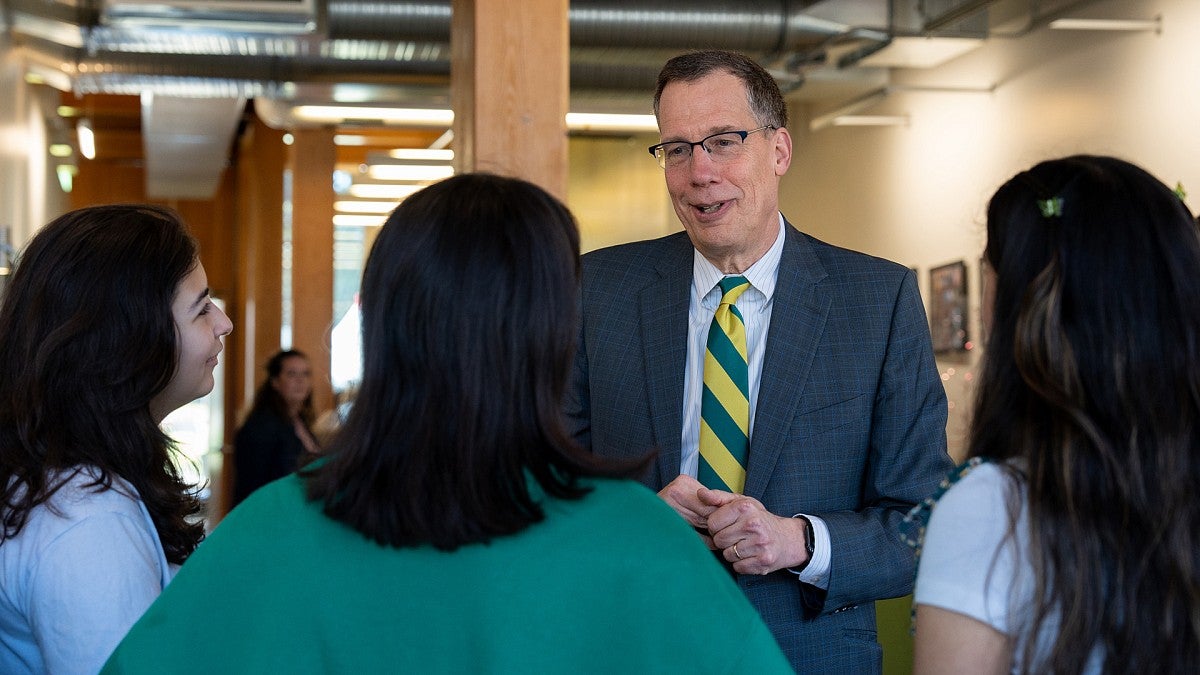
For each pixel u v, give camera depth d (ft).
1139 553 4.09
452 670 3.90
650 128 30.12
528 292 4.05
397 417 3.99
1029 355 4.32
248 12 21.24
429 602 3.94
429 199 4.11
